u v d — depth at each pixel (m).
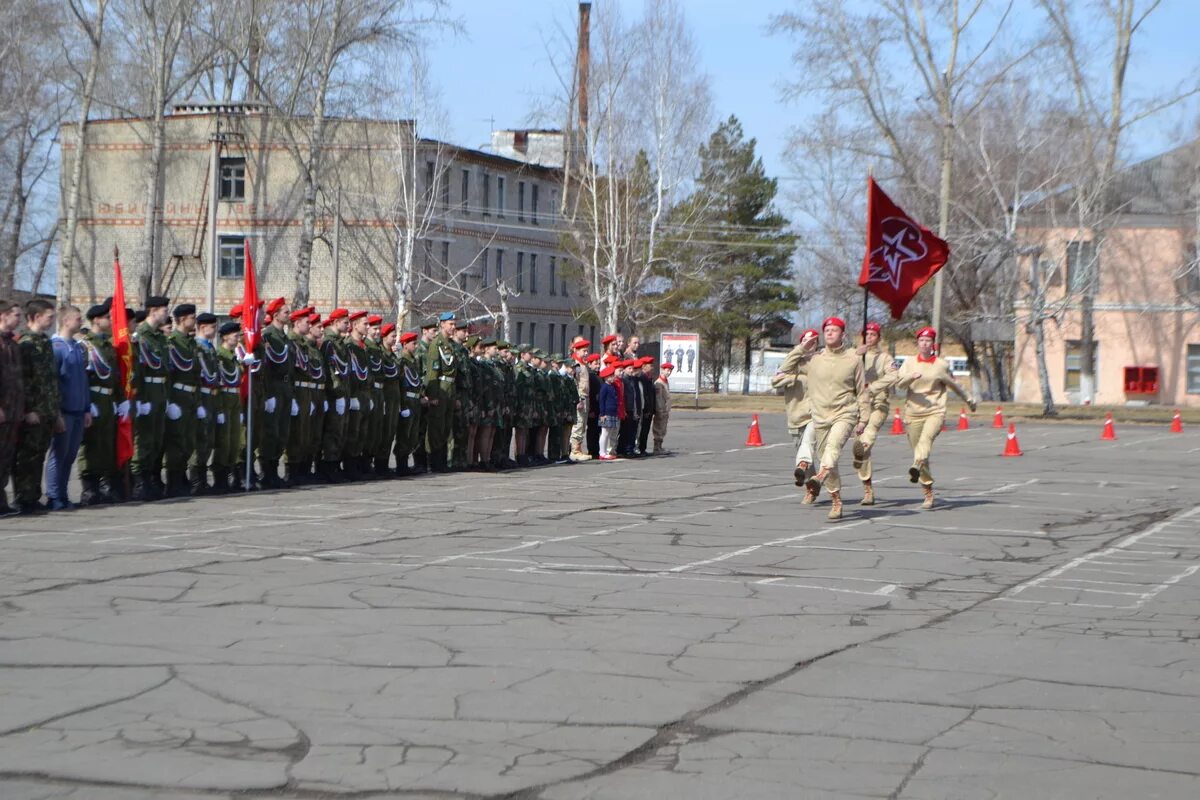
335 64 49.53
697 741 6.27
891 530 14.59
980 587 10.92
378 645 8.08
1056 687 7.45
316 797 5.43
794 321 97.38
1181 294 58.53
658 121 56.41
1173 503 18.33
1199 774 5.90
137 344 16.02
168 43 52.53
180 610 9.06
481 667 7.58
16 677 7.23
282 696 6.90
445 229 64.94
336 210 54.72
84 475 15.71
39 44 51.50
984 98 49.22
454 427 21.34
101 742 6.10
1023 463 26.16
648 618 9.13
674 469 23.34
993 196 51.97
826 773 5.82
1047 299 58.72
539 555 12.05
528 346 23.91
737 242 83.38
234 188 61.97
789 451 29.25
